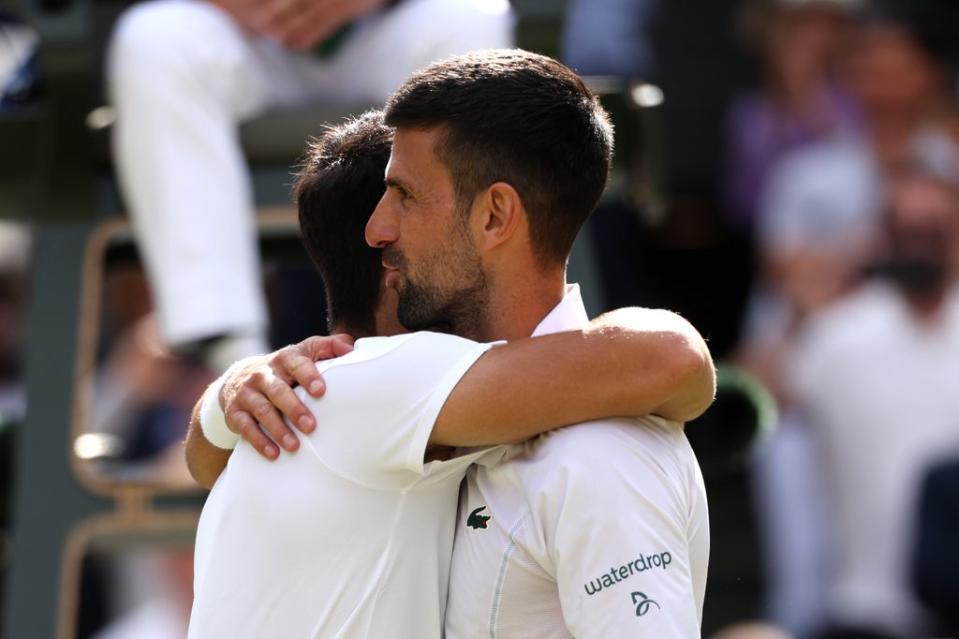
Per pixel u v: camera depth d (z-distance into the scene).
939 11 21.84
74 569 13.08
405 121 7.18
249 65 13.45
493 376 6.87
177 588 16.91
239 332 12.94
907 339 20.78
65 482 13.28
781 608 20.69
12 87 14.41
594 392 6.80
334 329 7.86
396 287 7.46
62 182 14.05
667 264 22.09
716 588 21.05
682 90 22.08
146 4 13.65
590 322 7.14
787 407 21.14
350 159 7.74
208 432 7.66
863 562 20.56
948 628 20.27
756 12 21.98
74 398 13.55
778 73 22.00
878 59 21.78
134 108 13.07
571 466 6.75
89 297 13.83
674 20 21.97
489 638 6.98
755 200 21.95
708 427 14.56
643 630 6.62
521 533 6.88
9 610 12.99
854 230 21.38
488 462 7.06
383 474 7.00
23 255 22.20
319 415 7.06
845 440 20.72
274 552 7.05
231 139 13.30
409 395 6.95
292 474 7.07
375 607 6.99
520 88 7.09
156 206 13.01
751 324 21.78
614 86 14.23
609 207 17.75
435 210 7.16
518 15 13.71
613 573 6.68
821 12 21.83
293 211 13.77
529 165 7.06
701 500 7.16
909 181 21.48
